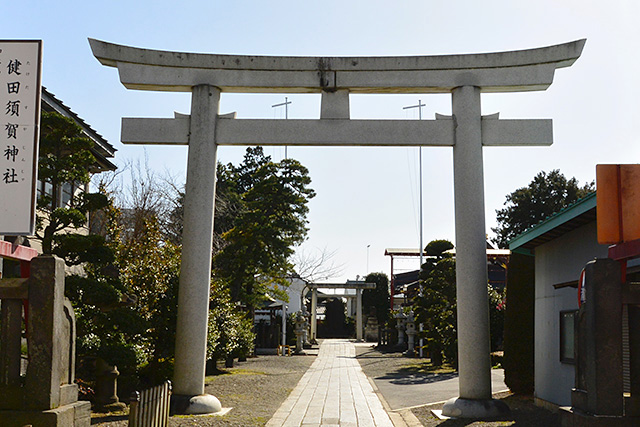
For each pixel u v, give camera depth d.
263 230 30.56
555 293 11.73
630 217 6.45
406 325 36.12
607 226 6.47
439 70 12.52
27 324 6.21
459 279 12.11
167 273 14.74
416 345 36.84
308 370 23.83
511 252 14.27
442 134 12.42
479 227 12.12
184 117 12.63
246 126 12.55
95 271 12.33
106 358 11.11
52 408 6.12
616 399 5.61
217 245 31.39
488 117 12.49
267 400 14.27
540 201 42.28
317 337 58.03
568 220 9.83
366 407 13.40
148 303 14.24
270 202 32.03
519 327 13.91
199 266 12.23
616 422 5.55
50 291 6.20
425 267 27.53
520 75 12.34
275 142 12.48
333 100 12.61
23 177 6.76
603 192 6.52
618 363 5.65
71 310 6.77
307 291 51.06
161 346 14.48
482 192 12.23
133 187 30.97
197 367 12.01
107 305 11.19
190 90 12.83
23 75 6.89
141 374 14.52
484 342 11.84
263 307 41.94
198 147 12.44
